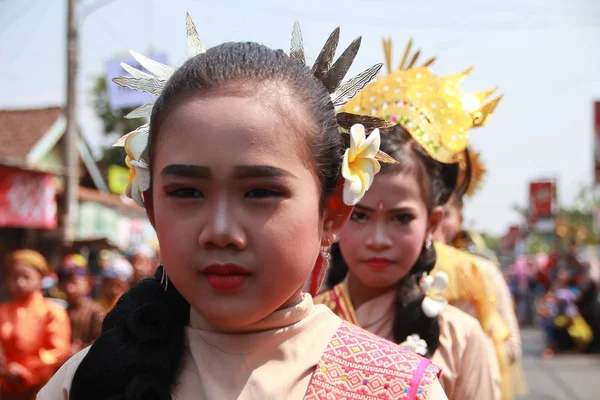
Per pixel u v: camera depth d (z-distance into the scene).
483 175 2.94
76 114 10.24
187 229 1.21
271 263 1.20
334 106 1.44
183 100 1.23
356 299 2.31
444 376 2.14
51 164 12.68
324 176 1.31
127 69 1.46
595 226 27.48
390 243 2.14
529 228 31.27
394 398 1.26
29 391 4.47
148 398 1.28
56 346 4.54
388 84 2.30
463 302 2.68
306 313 1.35
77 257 5.25
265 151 1.19
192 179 1.20
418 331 2.17
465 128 2.25
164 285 1.42
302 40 1.49
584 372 9.62
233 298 1.21
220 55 1.29
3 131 12.71
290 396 1.26
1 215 9.11
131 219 14.46
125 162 1.50
